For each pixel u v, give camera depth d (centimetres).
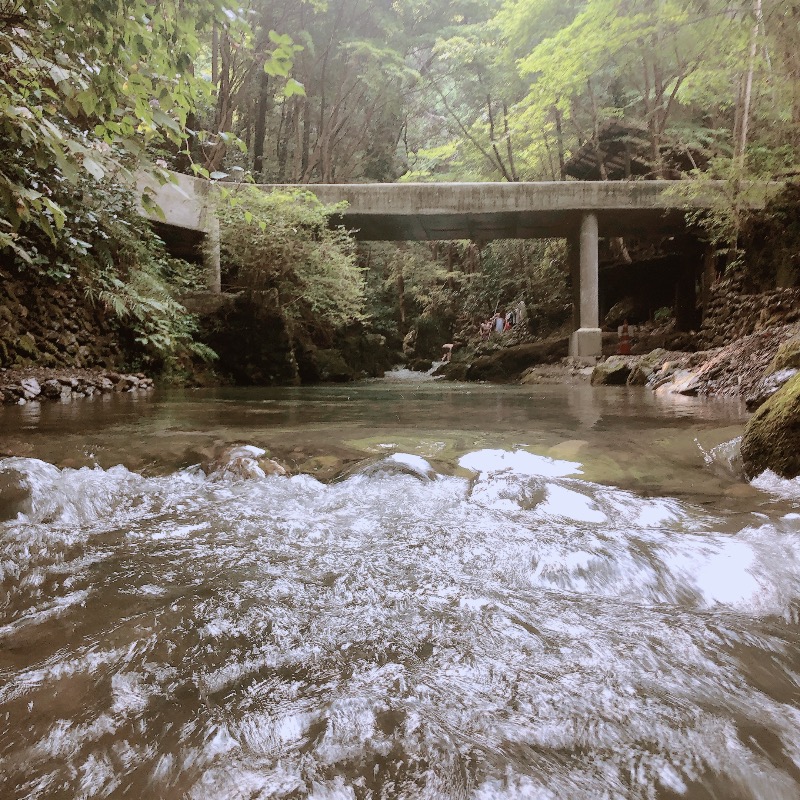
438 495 241
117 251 991
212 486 256
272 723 96
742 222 1162
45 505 216
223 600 142
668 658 118
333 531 196
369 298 2634
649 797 80
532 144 2327
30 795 79
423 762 87
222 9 238
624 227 1627
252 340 1336
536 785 82
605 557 168
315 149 2258
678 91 1845
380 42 2270
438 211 1489
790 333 695
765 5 906
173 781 82
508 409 589
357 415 530
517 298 2620
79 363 898
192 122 1340
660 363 1080
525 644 123
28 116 249
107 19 237
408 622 133
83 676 109
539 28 1980
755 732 95
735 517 207
